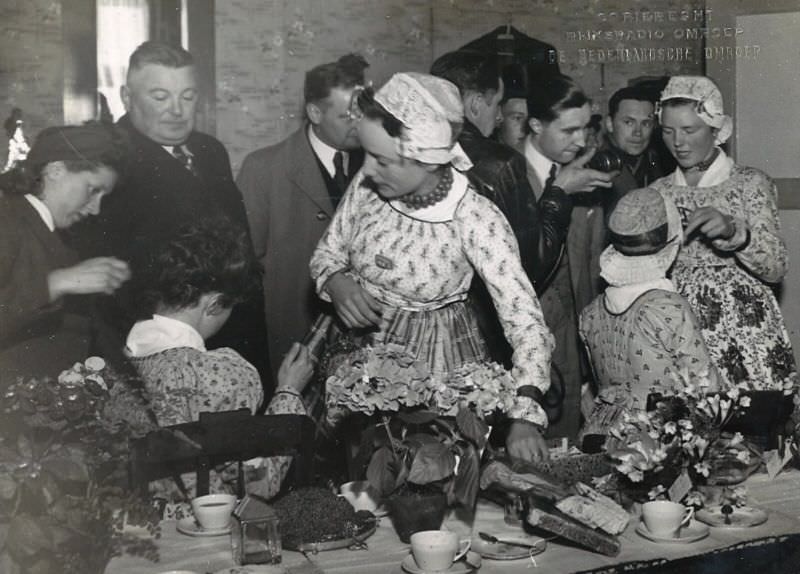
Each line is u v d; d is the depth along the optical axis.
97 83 3.50
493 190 3.91
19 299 3.30
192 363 2.76
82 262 3.35
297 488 2.60
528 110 4.07
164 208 3.49
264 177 3.72
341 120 3.79
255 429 2.56
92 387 2.03
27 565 1.83
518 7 4.11
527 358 2.55
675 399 2.31
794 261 4.50
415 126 2.46
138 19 3.55
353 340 3.02
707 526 2.22
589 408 4.18
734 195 3.62
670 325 2.71
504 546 2.10
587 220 4.14
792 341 4.50
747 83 4.55
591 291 4.18
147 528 2.04
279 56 3.75
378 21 3.91
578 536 2.05
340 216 2.95
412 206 2.72
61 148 3.41
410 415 2.16
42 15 3.43
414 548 1.98
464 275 2.81
